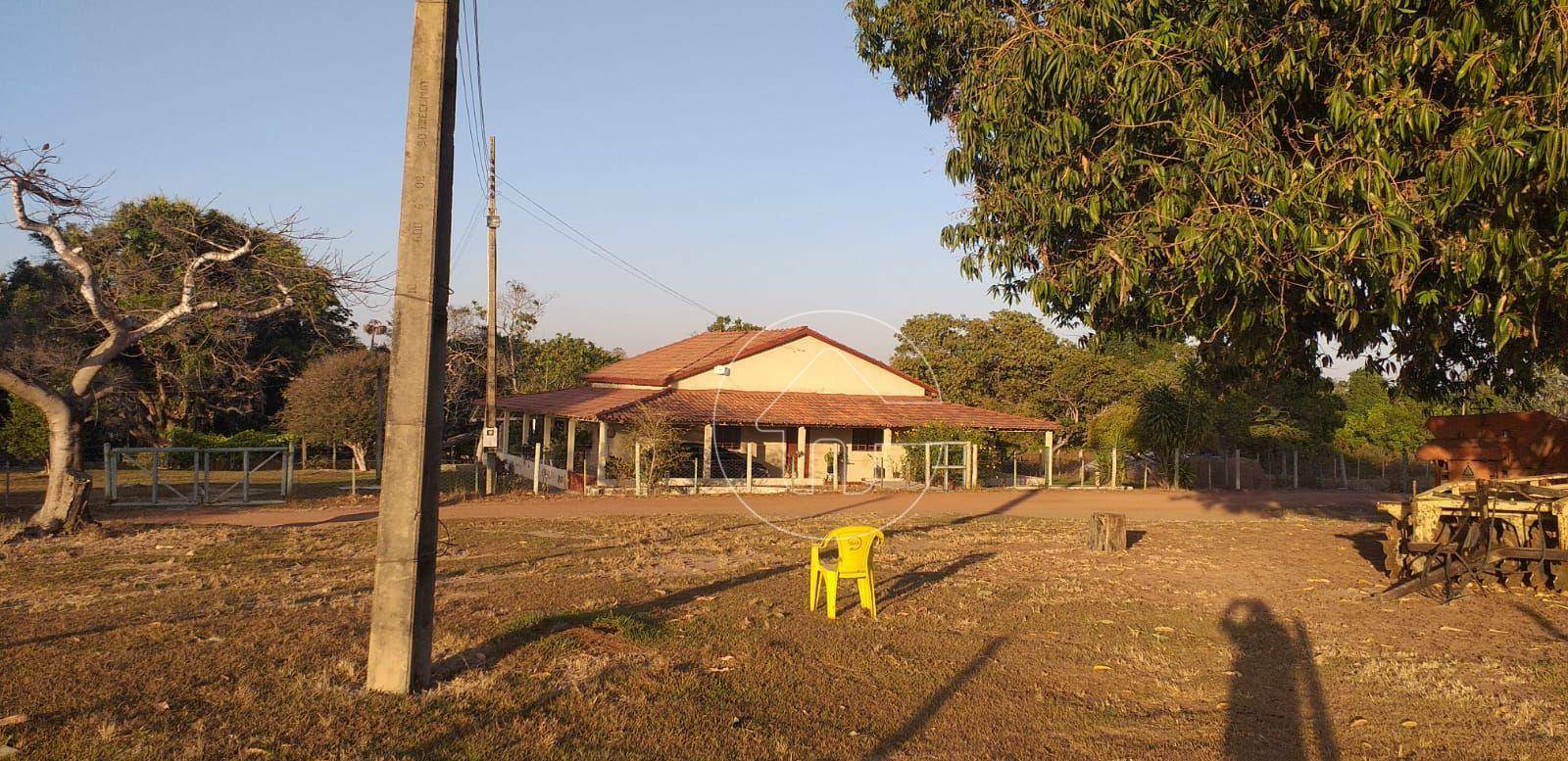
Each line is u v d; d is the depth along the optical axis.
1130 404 41.12
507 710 6.41
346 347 45.31
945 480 31.77
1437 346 11.03
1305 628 9.60
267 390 46.69
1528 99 7.62
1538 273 7.95
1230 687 7.50
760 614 9.86
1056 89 9.76
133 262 18.33
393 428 6.89
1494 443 13.99
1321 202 8.79
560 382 49.12
